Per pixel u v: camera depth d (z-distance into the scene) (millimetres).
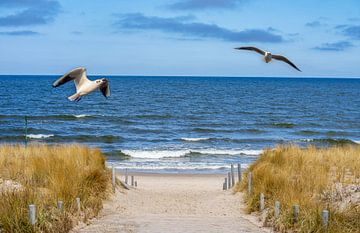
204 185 28156
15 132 56219
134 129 61625
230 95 134750
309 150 23297
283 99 122125
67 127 61531
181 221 14445
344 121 76062
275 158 21188
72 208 13812
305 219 12648
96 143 51094
